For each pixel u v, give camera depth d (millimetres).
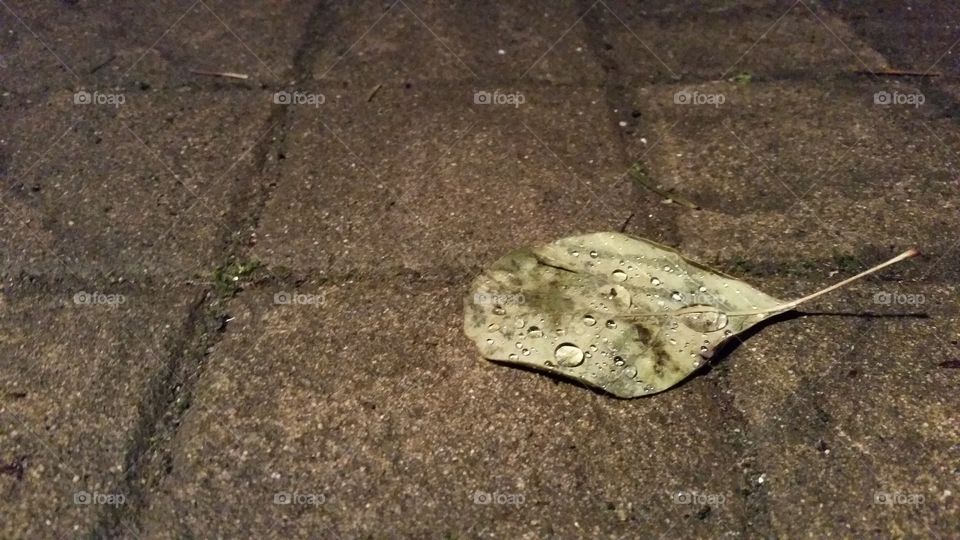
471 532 188
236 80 288
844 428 201
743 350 214
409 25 308
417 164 259
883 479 193
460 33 304
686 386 208
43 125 271
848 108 274
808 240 237
